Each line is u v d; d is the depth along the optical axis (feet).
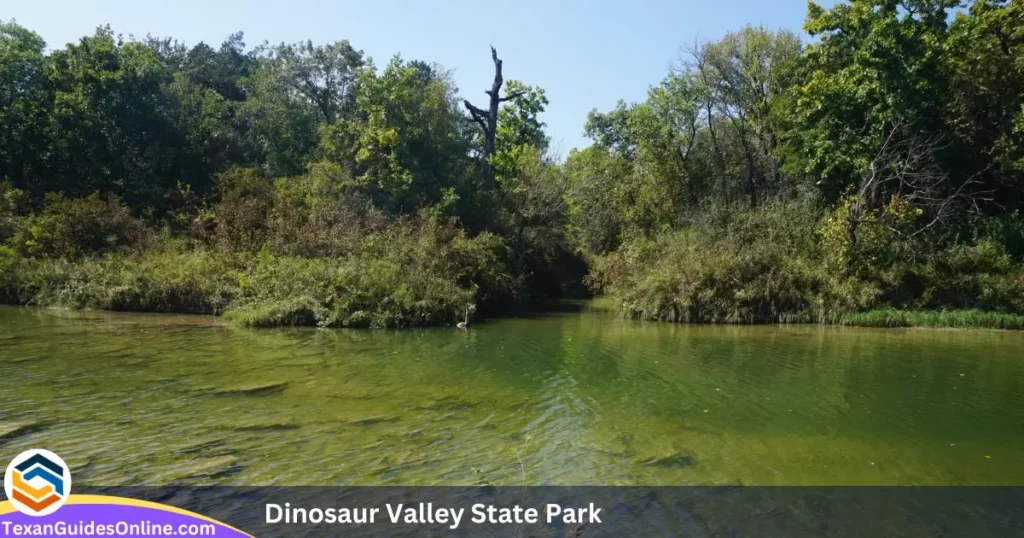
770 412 33.99
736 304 74.18
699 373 43.65
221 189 94.53
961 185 89.97
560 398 36.24
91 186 102.63
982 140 88.28
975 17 85.56
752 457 27.09
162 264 75.82
